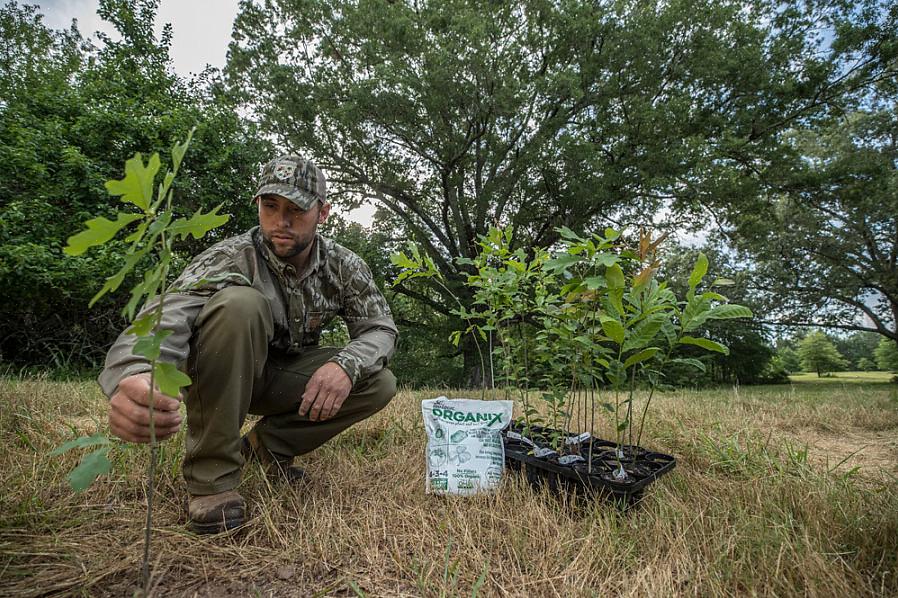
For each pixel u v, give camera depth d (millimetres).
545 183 11992
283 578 1051
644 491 1538
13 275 6262
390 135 12414
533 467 1640
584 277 1657
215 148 8883
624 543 1233
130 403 907
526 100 10945
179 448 1652
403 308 15992
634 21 11086
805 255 17234
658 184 10742
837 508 1399
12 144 7477
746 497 1535
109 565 1025
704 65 11086
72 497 1330
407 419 2635
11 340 7250
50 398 2629
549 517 1364
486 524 1356
